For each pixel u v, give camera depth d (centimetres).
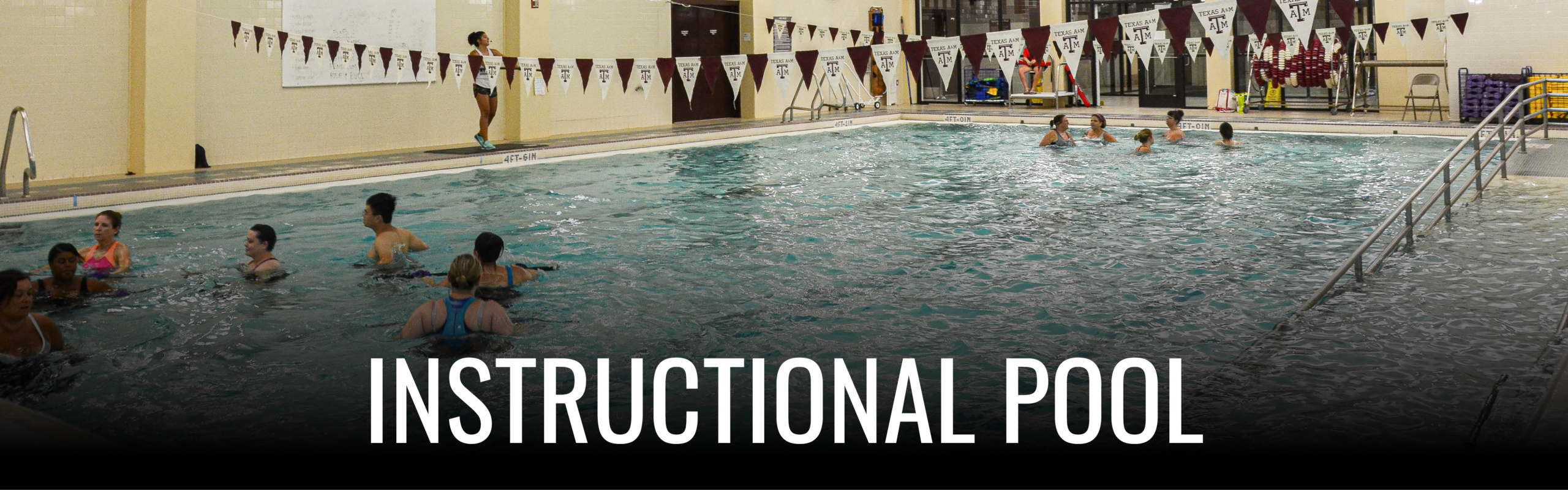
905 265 675
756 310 564
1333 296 566
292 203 953
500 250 614
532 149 1309
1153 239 743
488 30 1445
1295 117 1619
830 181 1091
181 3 1086
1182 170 1125
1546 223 746
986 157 1280
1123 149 1330
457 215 886
